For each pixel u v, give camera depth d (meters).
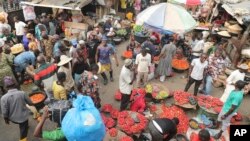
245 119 8.37
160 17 9.56
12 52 9.21
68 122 4.12
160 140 5.25
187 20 9.71
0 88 8.04
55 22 13.16
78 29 13.13
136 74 9.36
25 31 11.03
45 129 7.23
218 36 12.34
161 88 9.12
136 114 7.24
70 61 7.61
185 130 7.12
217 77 10.20
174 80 10.49
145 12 10.04
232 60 10.93
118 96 8.81
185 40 12.37
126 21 14.88
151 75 10.16
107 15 15.07
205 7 14.12
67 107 4.70
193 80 8.56
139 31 12.23
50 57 10.00
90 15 14.67
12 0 13.40
